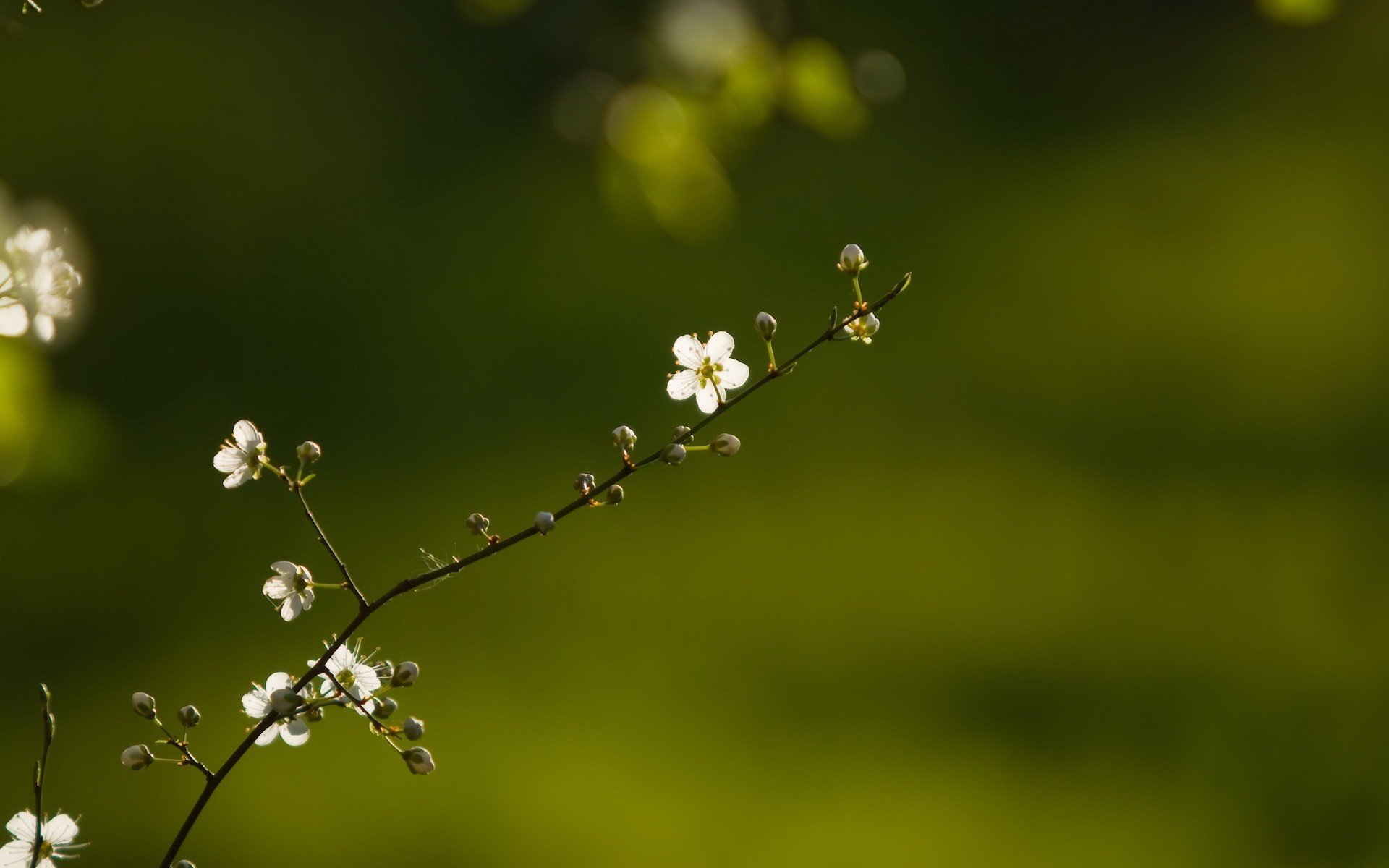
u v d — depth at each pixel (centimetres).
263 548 358
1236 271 475
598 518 365
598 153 163
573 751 279
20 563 347
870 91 170
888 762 274
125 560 353
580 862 248
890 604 328
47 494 369
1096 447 391
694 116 162
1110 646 310
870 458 389
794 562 345
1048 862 246
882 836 252
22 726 288
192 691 301
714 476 383
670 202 162
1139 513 360
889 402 415
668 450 144
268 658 313
